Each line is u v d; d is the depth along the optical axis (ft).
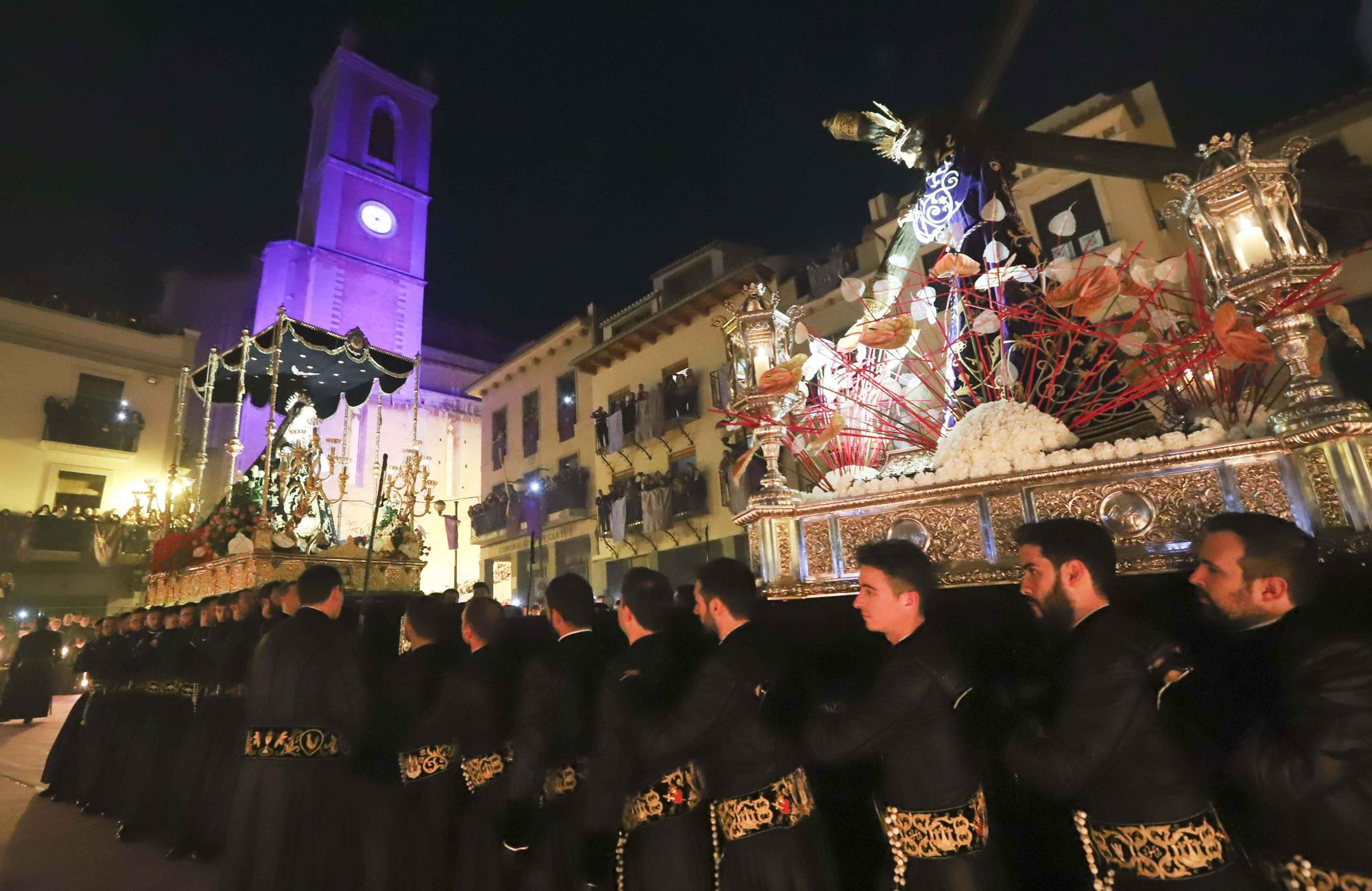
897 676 6.45
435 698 11.08
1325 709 4.69
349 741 10.69
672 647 8.69
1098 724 5.22
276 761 10.12
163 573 24.30
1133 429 9.84
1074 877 7.29
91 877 13.75
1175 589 7.38
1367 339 30.89
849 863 8.93
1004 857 7.86
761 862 7.04
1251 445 7.13
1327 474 6.70
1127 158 12.63
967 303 11.53
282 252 80.89
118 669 19.60
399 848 10.53
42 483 61.57
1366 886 4.57
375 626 19.69
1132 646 5.45
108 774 18.66
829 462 12.25
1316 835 4.82
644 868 7.75
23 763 26.78
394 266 87.92
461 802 11.37
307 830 9.98
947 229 12.69
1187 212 8.53
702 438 58.75
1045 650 6.35
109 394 66.28
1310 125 36.17
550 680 9.28
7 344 61.52
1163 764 5.29
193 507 27.99
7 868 14.33
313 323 78.84
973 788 6.35
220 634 16.16
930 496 8.98
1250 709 5.38
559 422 75.31
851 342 11.32
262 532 18.67
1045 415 9.18
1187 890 5.03
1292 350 7.25
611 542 63.93
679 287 68.44
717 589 7.94
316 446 25.46
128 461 65.92
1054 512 8.23
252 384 30.68
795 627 9.76
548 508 71.72
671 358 62.95
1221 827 5.25
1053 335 10.73
